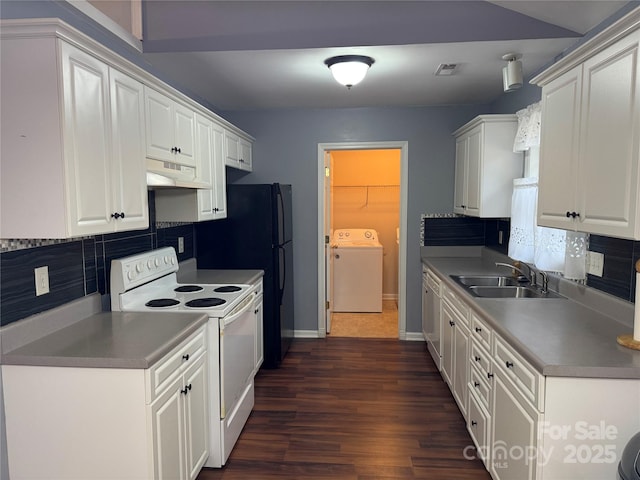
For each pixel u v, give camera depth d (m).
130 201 2.06
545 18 2.40
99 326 2.04
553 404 1.55
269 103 4.09
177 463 1.91
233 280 3.19
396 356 4.01
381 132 4.29
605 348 1.69
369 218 6.08
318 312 4.51
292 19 2.59
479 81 3.30
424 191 4.31
